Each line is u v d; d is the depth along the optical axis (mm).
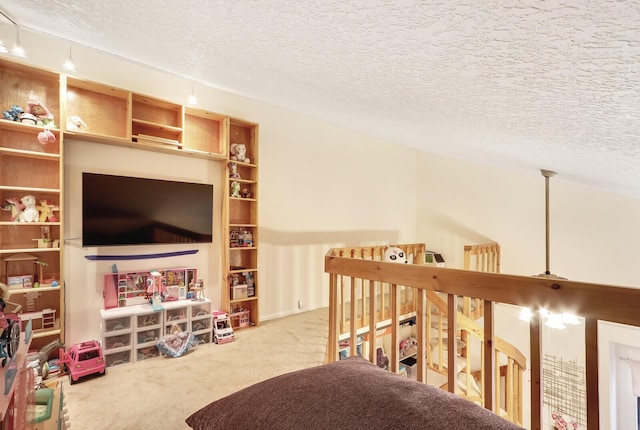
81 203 2775
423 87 994
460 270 1285
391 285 1604
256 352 3037
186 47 1122
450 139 1989
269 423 865
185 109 3279
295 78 1294
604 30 502
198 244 3473
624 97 771
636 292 875
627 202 4020
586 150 1403
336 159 4977
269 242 4098
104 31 1197
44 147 2611
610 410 3680
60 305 2516
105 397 2236
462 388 3941
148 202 3049
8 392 909
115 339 2789
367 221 5465
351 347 1800
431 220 6199
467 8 507
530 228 4895
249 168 3926
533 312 1090
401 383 957
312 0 582
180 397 2254
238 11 716
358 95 1326
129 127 2857
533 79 758
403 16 577
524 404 4457
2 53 2418
